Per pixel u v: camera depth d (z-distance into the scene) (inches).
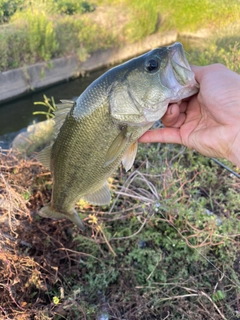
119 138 10.2
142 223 16.3
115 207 17.3
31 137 25.1
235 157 10.9
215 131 11.1
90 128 10.4
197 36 74.5
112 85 10.1
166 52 9.9
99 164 10.7
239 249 15.8
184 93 10.2
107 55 64.3
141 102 10.1
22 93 50.6
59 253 15.8
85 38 59.7
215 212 18.1
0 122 45.5
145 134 12.8
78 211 16.9
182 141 12.4
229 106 10.5
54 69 54.0
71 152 10.9
